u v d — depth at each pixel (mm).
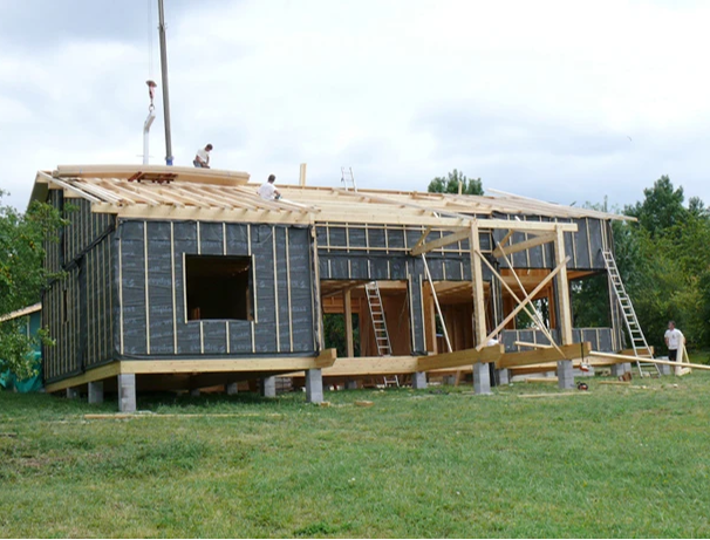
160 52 29438
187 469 9625
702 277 30641
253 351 15914
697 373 21531
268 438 11219
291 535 7207
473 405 14547
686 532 7129
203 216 15875
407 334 24172
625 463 9531
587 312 34812
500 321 21609
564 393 16812
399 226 20609
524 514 7660
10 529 7414
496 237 21844
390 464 9586
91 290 16984
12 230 11641
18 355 11570
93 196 15828
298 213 16703
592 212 23625
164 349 15273
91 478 9305
